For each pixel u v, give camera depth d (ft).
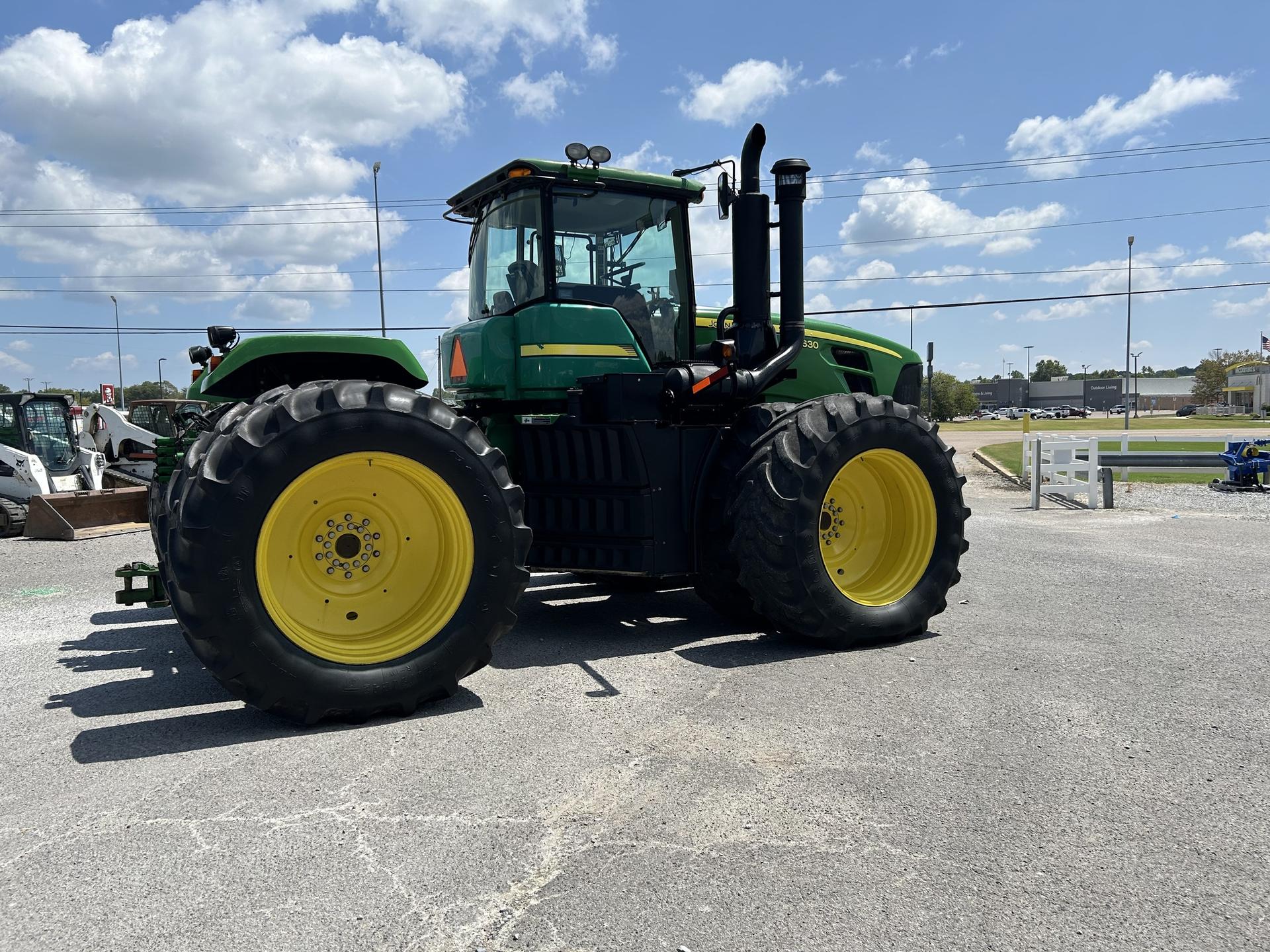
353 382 11.96
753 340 16.08
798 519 14.57
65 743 10.89
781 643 15.79
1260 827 8.58
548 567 16.28
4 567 27.07
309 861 7.94
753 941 6.77
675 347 17.78
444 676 11.98
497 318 15.81
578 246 16.43
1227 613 17.60
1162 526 31.04
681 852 8.11
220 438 11.11
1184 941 6.79
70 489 44.21
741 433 15.76
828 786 9.50
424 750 10.57
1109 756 10.30
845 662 14.37
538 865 7.89
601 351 16.19
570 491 15.99
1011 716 11.64
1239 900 7.33
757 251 16.08
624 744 10.75
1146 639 15.58
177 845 8.24
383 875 7.72
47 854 8.07
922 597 15.84
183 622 10.78
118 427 54.08
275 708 11.16
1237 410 274.16
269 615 11.10
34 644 16.37
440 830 8.54
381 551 12.49
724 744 10.73
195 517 10.64
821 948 6.70
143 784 9.60
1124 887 7.54
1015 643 15.46
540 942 6.77
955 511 16.26
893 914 7.13
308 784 9.59
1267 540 27.22
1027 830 8.52
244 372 15.02
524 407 16.28
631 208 17.02
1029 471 46.47
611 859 7.98
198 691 13.15
